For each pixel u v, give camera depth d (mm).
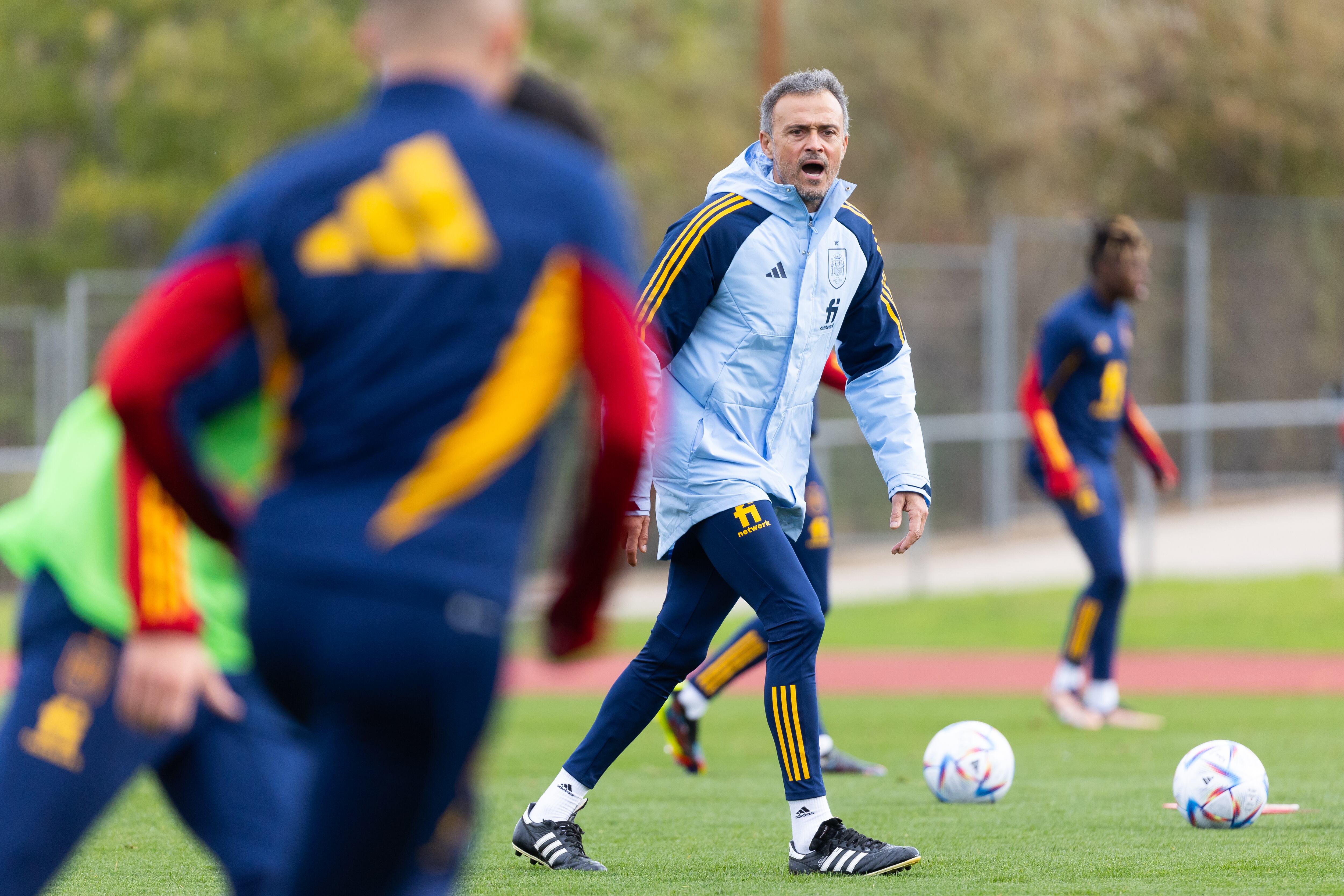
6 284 113000
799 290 18312
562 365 8219
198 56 104500
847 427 66438
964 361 69688
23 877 10352
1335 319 76625
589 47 112062
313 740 8555
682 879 16969
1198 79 104125
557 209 8141
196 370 8016
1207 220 75625
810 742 17484
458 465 7879
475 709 8008
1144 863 17453
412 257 7918
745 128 113188
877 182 107250
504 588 7965
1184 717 34438
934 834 19641
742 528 17953
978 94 104375
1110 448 33312
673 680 18516
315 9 109062
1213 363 75125
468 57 8375
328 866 8086
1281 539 68250
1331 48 102062
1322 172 104062
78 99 111562
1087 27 104312
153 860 18219
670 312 18188
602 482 8398
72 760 10516
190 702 9312
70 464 10875
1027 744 30078
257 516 8062
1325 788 23516
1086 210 103875
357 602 7734
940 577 65062
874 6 107938
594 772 18188
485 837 20203
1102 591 33000
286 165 8156
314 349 7961
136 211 107062
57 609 10711
